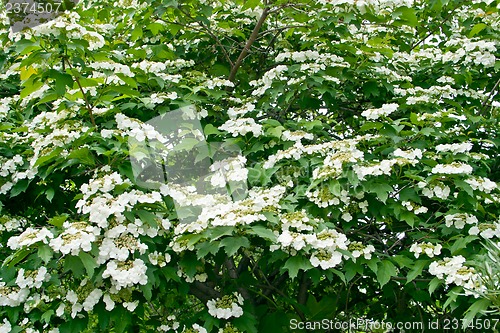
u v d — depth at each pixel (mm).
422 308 3721
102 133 2689
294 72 3693
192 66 4371
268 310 3539
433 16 4797
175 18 4133
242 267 3684
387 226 3471
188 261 2777
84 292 2564
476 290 2439
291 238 2549
